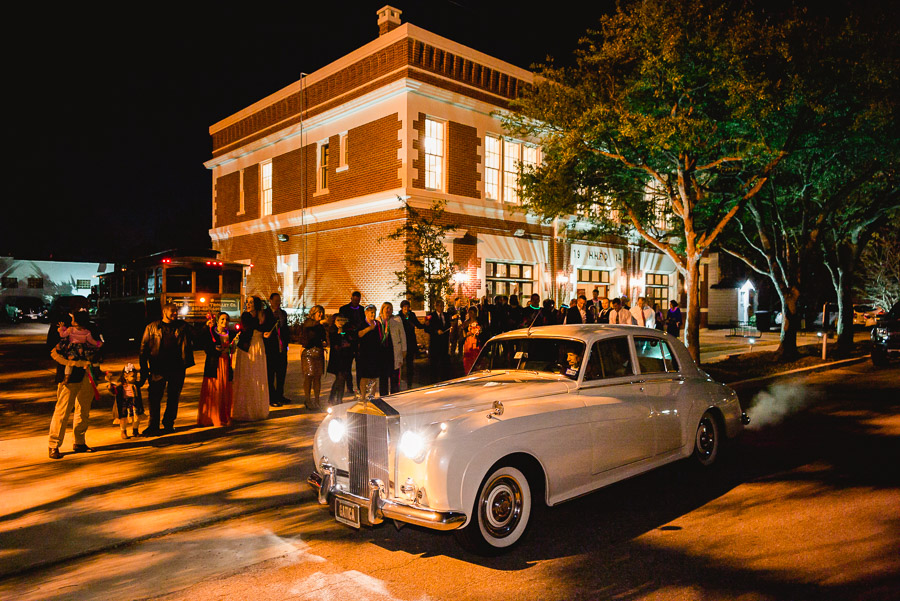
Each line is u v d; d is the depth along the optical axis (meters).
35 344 23.69
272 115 23.20
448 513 3.99
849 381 13.22
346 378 9.88
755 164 14.47
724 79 11.09
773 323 35.84
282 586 4.00
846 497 5.52
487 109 19.47
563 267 22.41
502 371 5.80
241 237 24.98
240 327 9.15
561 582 3.98
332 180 20.36
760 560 4.23
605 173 14.30
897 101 11.30
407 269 15.32
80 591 3.98
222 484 6.16
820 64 10.84
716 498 5.60
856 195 18.69
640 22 11.61
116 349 20.83
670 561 4.26
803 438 7.88
